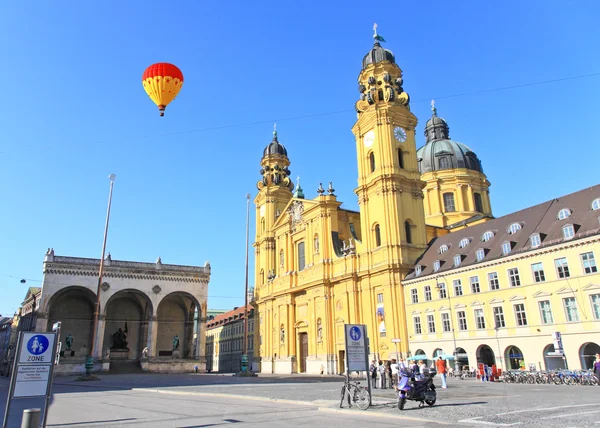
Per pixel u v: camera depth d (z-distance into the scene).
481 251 49.62
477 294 48.31
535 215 48.69
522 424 14.74
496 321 46.09
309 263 74.44
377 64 68.62
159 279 89.50
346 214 75.75
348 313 64.44
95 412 20.84
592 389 29.47
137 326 95.19
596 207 42.09
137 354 93.06
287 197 93.25
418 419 16.92
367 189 65.75
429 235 75.62
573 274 40.31
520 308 44.16
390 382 34.09
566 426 14.09
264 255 90.12
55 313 88.12
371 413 18.81
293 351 75.19
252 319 103.38
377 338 59.66
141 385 41.88
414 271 58.00
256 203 97.06
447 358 47.34
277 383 42.59
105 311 83.56
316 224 74.06
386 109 65.31
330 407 20.77
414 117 67.62
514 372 39.16
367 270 62.44
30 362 13.39
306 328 73.12
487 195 86.19
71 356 86.06
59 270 82.06
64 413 20.62
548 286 42.00
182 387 37.38
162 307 97.38
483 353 48.28
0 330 130.12
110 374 76.12
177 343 91.62
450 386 33.94
